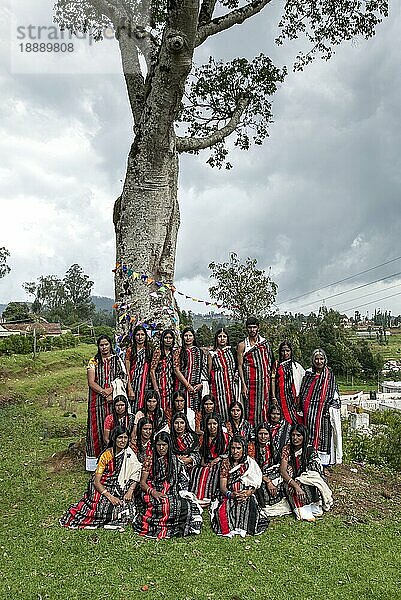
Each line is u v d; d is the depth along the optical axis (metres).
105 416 8.19
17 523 6.82
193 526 6.45
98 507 6.63
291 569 5.64
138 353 8.35
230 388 8.15
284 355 8.38
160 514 6.45
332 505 7.45
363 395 39.25
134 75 10.34
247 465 6.80
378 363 51.47
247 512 6.54
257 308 22.72
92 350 32.62
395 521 7.24
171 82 8.74
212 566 5.64
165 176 9.84
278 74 13.58
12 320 56.25
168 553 5.89
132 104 10.29
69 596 5.05
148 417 7.36
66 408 16.69
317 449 8.20
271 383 8.26
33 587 5.20
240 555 5.90
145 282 9.75
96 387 8.17
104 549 5.97
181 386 8.19
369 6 12.44
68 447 10.33
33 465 9.49
